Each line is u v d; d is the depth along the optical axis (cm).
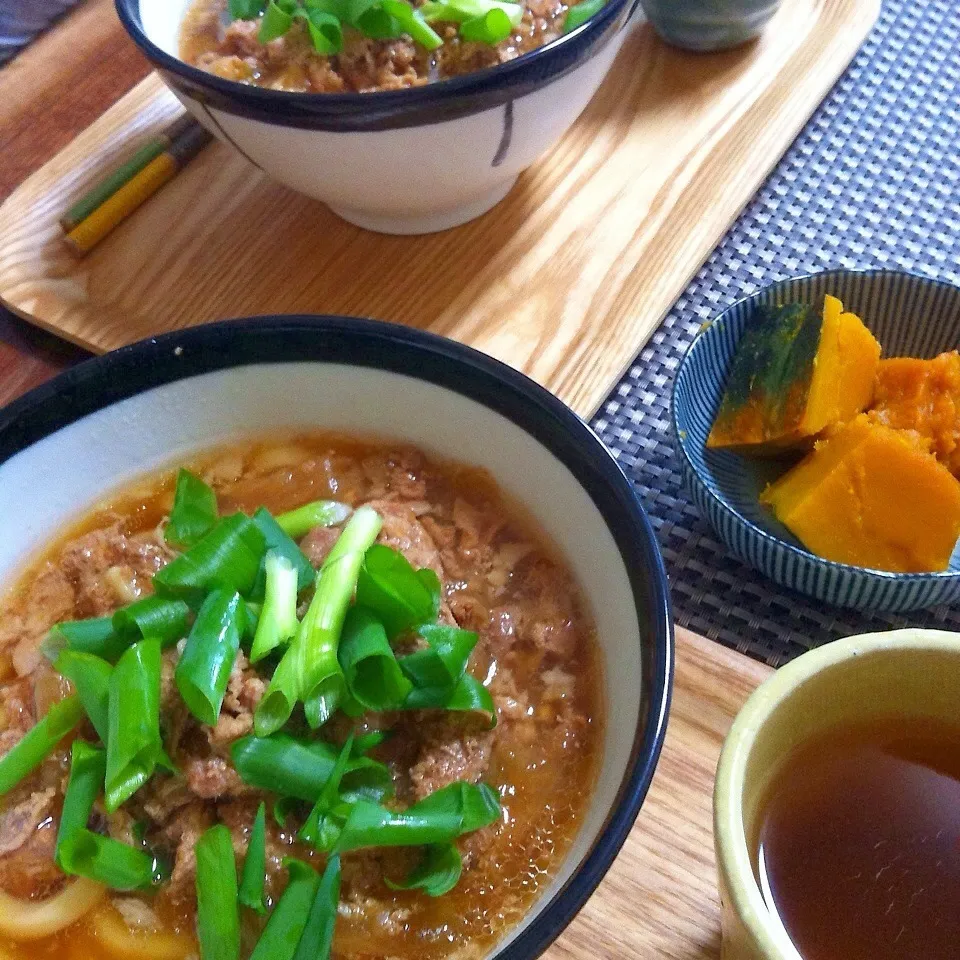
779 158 42
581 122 43
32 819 27
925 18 47
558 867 25
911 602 30
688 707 29
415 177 35
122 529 31
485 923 25
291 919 24
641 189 40
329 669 25
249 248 40
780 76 44
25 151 44
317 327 30
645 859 27
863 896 23
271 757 25
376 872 26
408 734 27
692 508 35
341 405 31
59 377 29
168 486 31
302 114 32
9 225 40
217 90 33
